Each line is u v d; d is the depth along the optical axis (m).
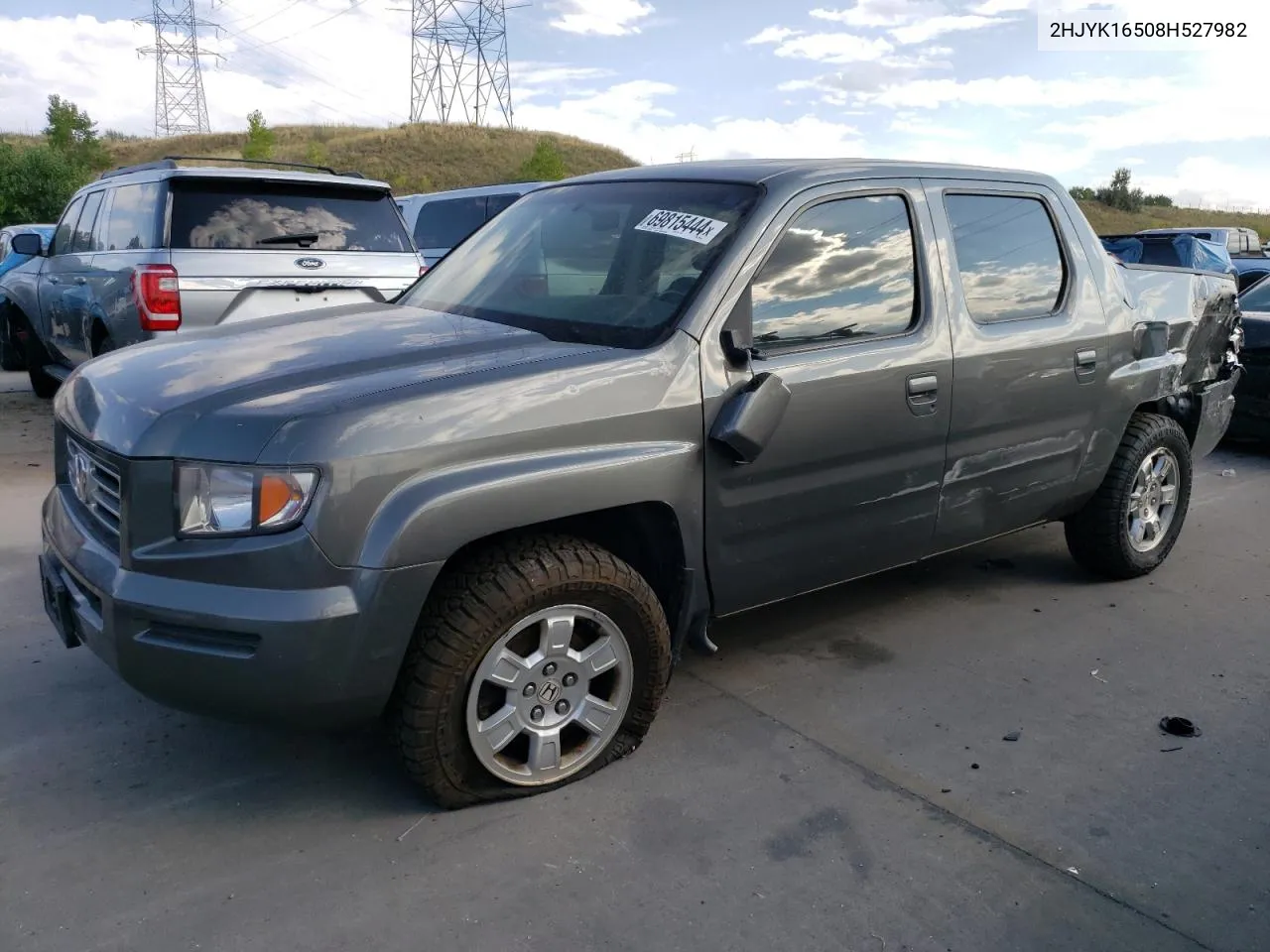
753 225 3.31
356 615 2.52
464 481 2.64
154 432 2.60
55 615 3.05
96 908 2.48
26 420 8.29
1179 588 4.97
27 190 34.59
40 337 8.84
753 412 3.10
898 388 3.60
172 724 3.38
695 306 3.15
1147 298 4.86
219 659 2.52
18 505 5.78
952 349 3.79
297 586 2.49
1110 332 4.51
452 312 3.59
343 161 60.75
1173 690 3.85
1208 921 2.55
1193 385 5.25
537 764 2.97
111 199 7.39
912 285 3.76
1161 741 3.45
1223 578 5.12
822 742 3.38
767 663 4.00
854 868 2.71
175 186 6.51
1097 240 4.66
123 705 3.49
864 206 3.66
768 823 2.90
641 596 3.02
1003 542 5.65
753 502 3.29
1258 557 5.48
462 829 2.84
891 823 2.92
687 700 3.66
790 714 3.57
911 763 3.26
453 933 2.43
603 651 3.03
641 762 3.22
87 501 2.96
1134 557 4.92
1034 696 3.77
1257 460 7.97
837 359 3.43
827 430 3.41
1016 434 4.14
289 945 2.37
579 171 64.69
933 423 3.76
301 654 2.50
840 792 3.07
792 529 3.44
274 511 2.47
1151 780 3.20
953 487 3.96
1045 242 4.37
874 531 3.72
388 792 3.02
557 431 2.80
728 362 3.17
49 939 2.37
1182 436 5.02
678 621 3.25
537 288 3.58
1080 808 3.03
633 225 3.57
